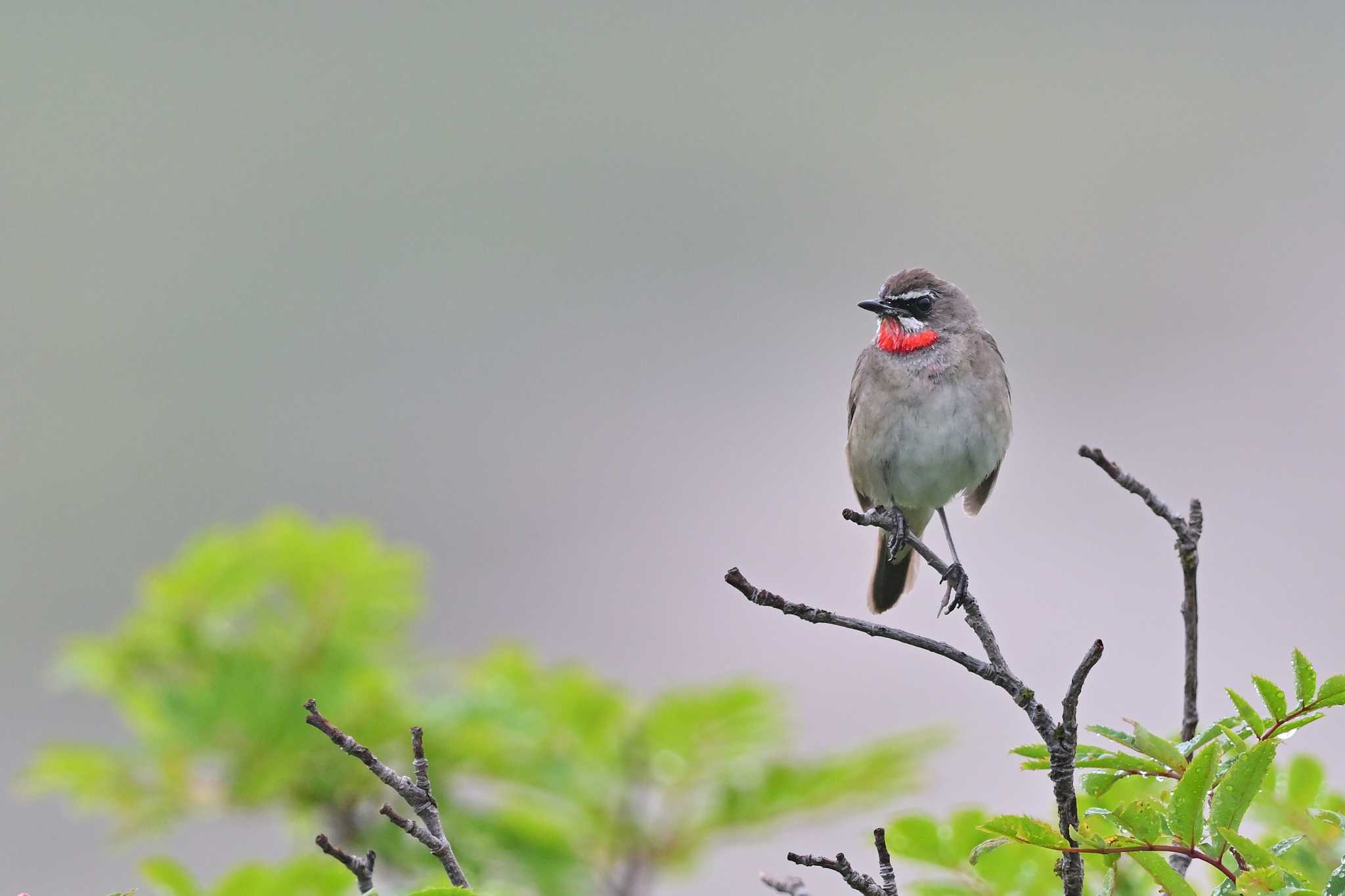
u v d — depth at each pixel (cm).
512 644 1259
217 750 1177
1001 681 747
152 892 927
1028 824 677
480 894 667
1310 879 675
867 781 1146
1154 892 811
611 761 1174
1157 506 836
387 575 1241
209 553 1213
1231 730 709
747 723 1172
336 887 785
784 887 832
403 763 1178
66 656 1217
